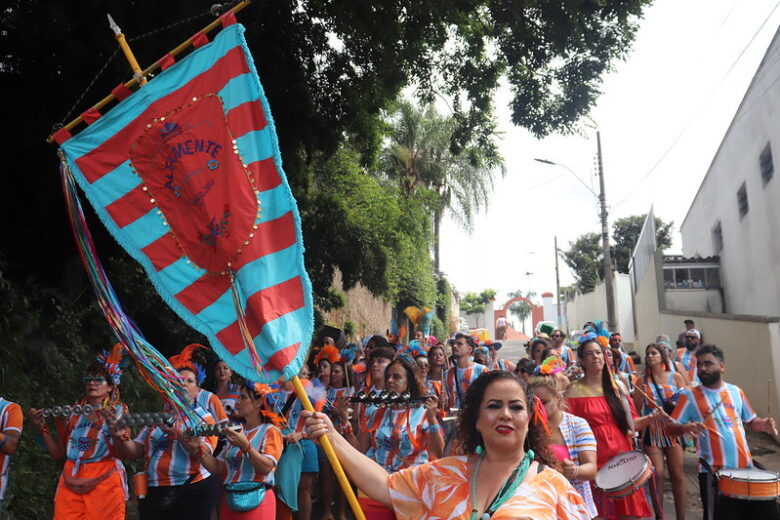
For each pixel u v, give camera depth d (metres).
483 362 14.27
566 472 5.27
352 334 30.23
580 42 14.06
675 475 8.27
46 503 7.86
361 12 12.41
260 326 3.66
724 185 25.73
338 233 17.22
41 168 12.15
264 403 5.81
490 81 14.97
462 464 3.15
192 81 4.02
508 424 3.07
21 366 9.00
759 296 22.72
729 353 17.86
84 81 11.73
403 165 36.94
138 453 5.95
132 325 3.77
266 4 12.85
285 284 3.74
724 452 6.75
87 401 5.91
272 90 13.62
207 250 3.82
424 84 15.52
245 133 3.90
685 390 7.04
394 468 6.36
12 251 12.70
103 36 10.46
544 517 2.90
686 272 28.52
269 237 3.80
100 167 3.95
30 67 11.77
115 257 13.27
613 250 55.56
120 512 5.88
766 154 20.45
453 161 37.50
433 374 10.12
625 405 6.82
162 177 3.93
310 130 14.16
